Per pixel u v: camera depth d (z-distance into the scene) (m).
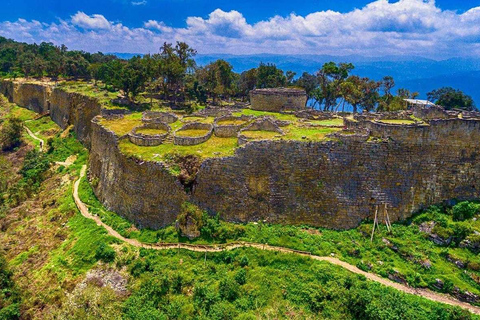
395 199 41.69
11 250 47.41
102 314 33.47
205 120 60.06
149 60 97.44
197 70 119.31
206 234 39.97
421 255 36.25
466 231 37.25
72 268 39.75
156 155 45.88
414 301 31.64
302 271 35.66
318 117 59.53
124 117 66.62
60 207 53.41
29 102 116.44
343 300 32.06
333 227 41.59
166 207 43.22
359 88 85.75
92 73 119.75
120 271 37.88
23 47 175.38
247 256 37.25
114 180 49.44
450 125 41.56
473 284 33.34
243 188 42.53
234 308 32.62
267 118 52.25
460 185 41.81
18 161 79.00
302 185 42.72
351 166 42.59
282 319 31.36
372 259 36.94
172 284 35.25
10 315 36.12
